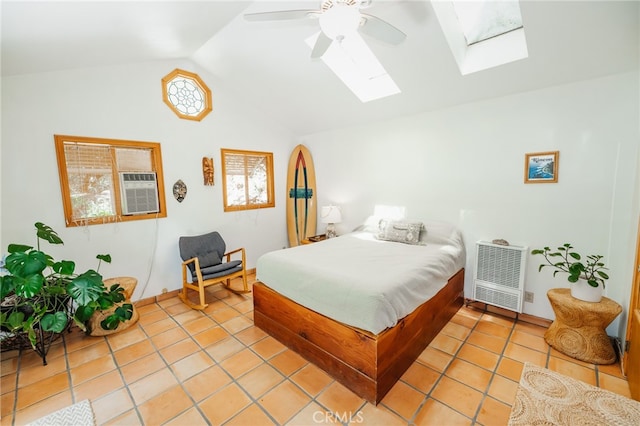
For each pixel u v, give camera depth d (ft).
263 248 14.70
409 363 6.86
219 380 6.56
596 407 5.57
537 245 8.80
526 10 6.15
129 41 7.95
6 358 7.37
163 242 11.02
